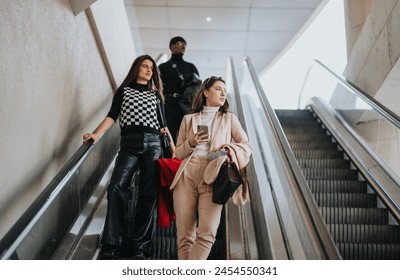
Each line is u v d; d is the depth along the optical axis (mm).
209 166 3045
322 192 5355
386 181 5164
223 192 2918
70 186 3396
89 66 5117
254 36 11367
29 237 2566
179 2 9977
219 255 3795
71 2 4500
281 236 4020
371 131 5930
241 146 3117
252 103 8773
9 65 3150
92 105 5203
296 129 7484
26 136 3400
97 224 3902
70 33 4488
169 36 11562
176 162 3734
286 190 4062
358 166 5746
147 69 4223
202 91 3463
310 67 9328
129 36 7141
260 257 2797
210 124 3324
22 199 3330
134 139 3883
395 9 5578
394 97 6469
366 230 4426
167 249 4008
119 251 3656
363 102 6043
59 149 4125
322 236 2396
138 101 4027
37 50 3654
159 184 3721
